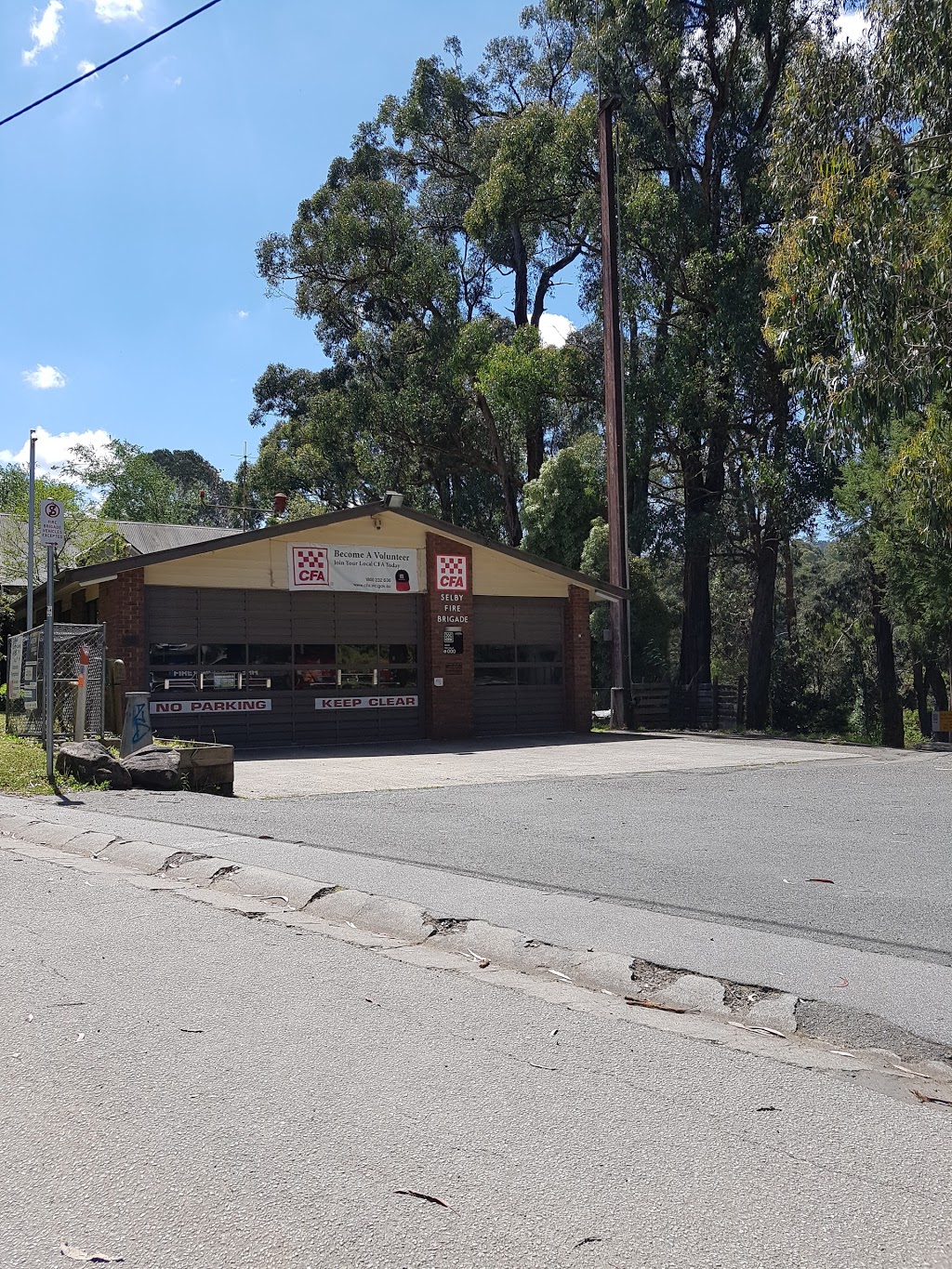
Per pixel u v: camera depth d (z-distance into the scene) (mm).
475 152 41938
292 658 20656
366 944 6102
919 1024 4633
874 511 28500
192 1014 4879
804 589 66125
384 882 7199
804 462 32156
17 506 34875
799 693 40375
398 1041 4574
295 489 52688
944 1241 3020
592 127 33938
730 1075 4254
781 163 18875
